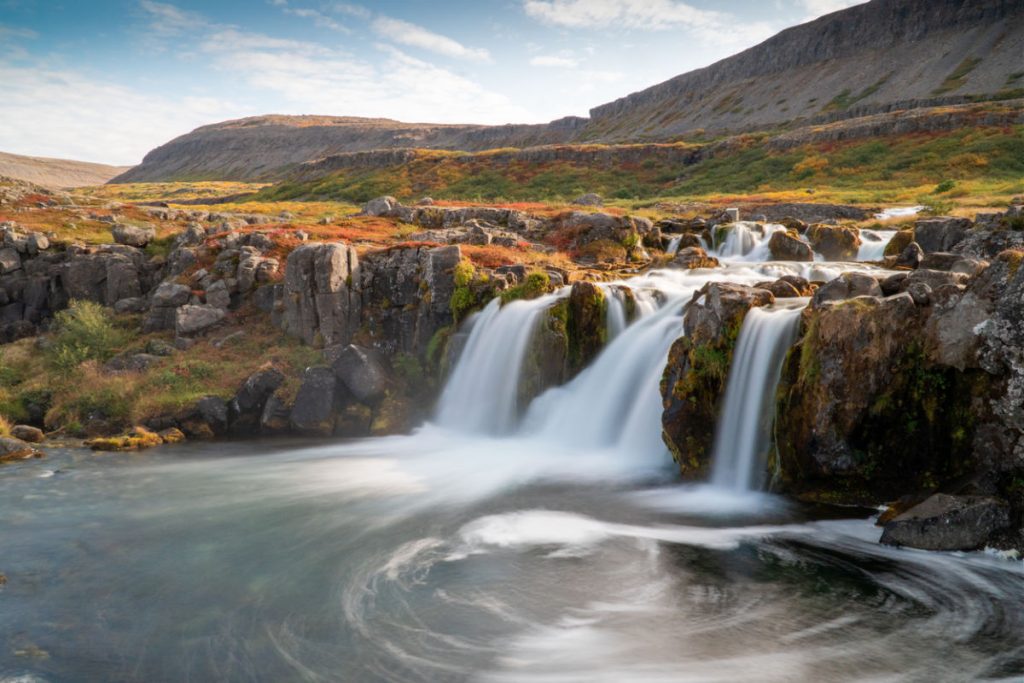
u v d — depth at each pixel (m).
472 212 39.88
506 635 9.60
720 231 34.91
